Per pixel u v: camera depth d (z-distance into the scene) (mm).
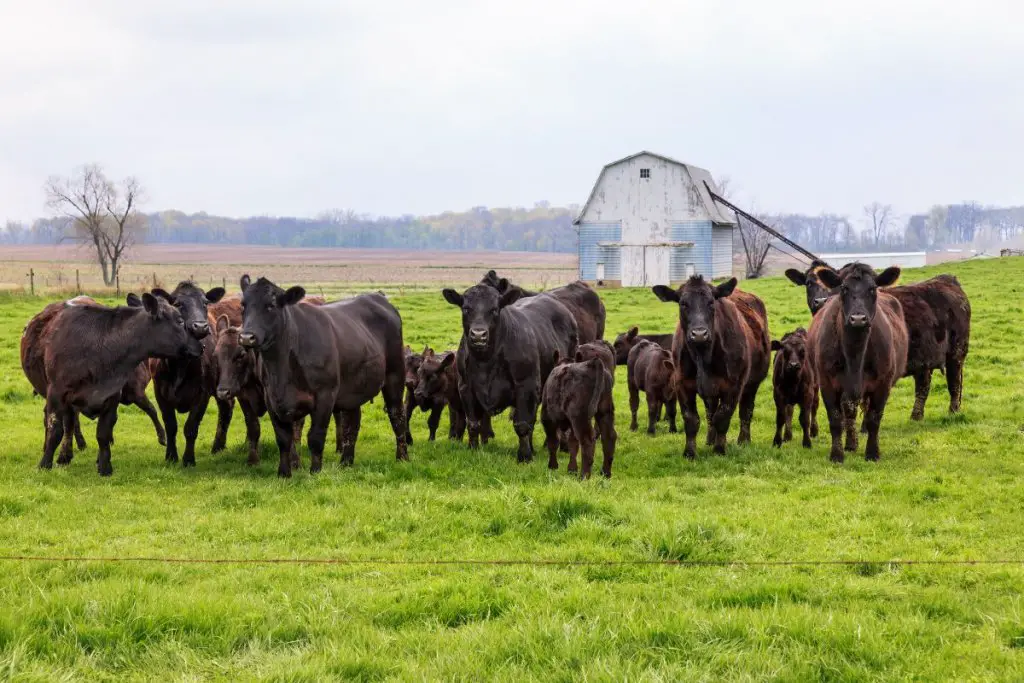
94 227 75000
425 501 10438
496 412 14141
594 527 9305
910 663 6219
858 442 14844
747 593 7449
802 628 6637
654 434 15867
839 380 13328
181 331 13344
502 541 9227
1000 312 29516
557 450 13969
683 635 6574
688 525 8922
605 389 11984
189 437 13844
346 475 12156
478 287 13508
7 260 146250
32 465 13531
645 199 61031
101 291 48094
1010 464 12750
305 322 12531
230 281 96688
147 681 6152
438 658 6332
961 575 8008
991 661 6234
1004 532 9492
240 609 7152
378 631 6918
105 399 13172
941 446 14156
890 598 7527
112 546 9195
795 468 12867
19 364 23000
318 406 12648
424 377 15273
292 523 9898
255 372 13031
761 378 15406
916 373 16203
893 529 9602
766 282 45688
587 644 6438
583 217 62344
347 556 8812
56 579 7848
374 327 13953
